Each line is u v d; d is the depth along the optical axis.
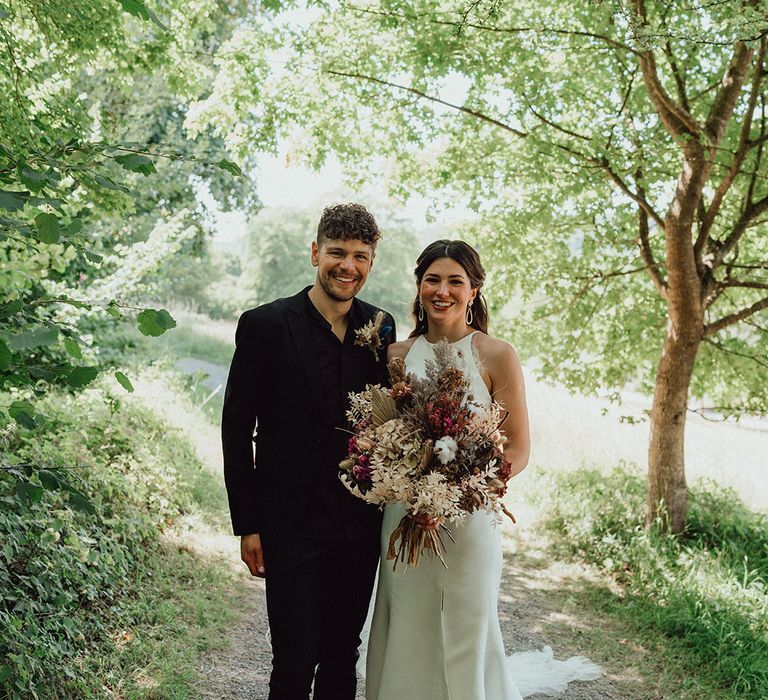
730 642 4.39
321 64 6.30
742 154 5.76
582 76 6.14
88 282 7.12
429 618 2.86
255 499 2.69
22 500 1.91
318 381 2.67
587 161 6.16
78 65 3.98
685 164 5.73
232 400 2.68
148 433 7.18
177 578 4.77
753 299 7.25
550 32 5.61
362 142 6.98
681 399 6.20
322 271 2.67
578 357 7.62
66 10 3.44
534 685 3.91
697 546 6.03
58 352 4.75
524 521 7.18
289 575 2.61
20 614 3.27
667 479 6.24
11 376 1.80
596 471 8.33
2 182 2.21
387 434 2.50
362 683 3.85
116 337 9.94
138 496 5.21
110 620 3.83
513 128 6.72
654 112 6.25
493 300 7.47
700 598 4.88
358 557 2.74
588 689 3.95
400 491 2.45
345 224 2.63
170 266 12.84
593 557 6.13
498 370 2.94
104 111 4.39
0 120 3.14
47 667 3.03
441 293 2.90
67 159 2.28
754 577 5.45
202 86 5.92
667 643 4.57
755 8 4.18
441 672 2.85
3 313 1.79
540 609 5.17
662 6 5.33
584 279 7.37
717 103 5.63
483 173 6.84
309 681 2.62
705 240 6.14
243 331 2.70
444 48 5.66
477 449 2.54
